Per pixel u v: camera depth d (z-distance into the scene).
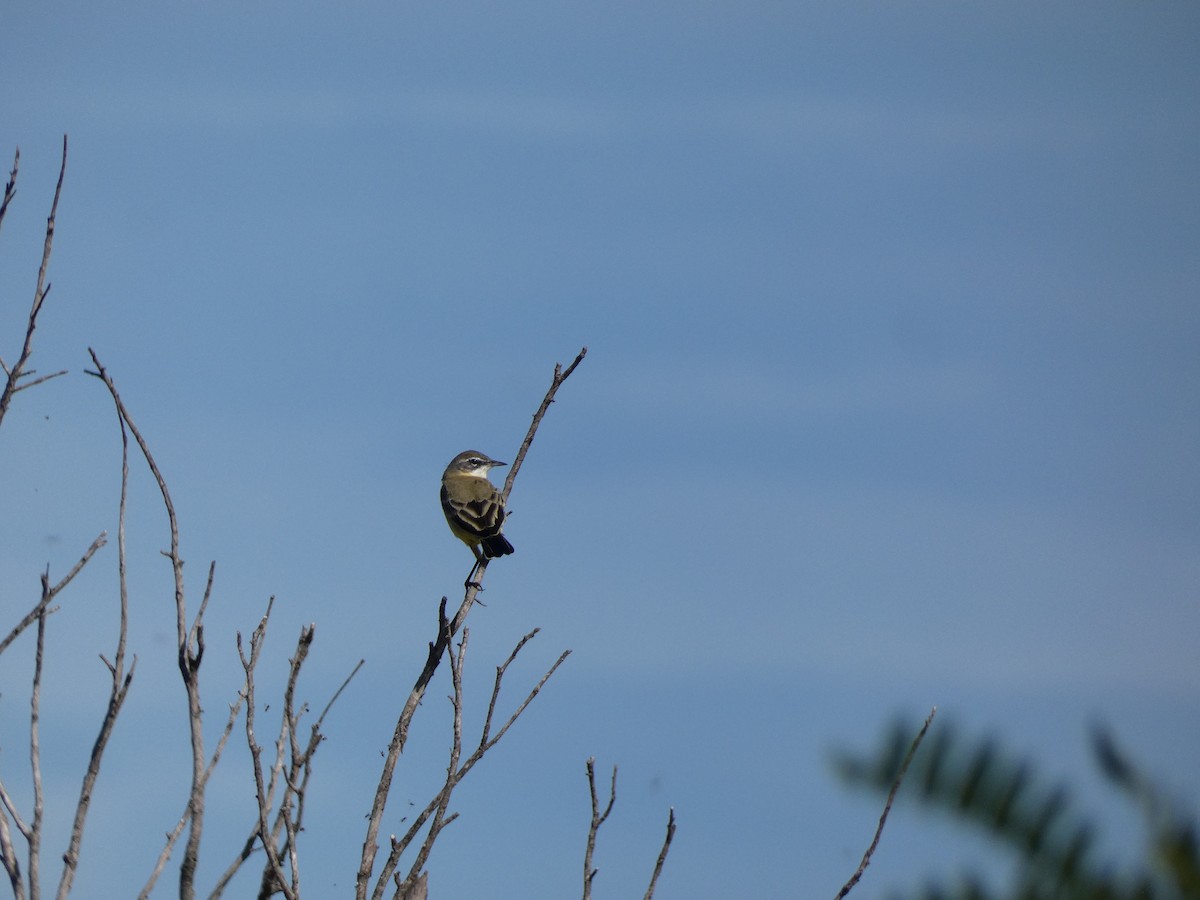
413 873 10.65
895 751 5.22
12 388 11.19
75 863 9.70
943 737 5.19
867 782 5.23
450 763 11.32
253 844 10.42
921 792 5.13
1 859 9.91
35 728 10.30
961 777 5.10
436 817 10.95
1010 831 5.03
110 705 10.30
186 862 9.82
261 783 10.33
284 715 10.77
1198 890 4.84
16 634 10.52
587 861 10.38
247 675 10.82
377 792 11.30
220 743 10.43
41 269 11.69
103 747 10.16
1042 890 4.98
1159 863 4.92
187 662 10.50
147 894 9.76
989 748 5.14
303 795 10.35
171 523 10.95
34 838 9.84
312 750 10.58
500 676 11.63
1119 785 5.07
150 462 11.23
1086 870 4.94
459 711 11.54
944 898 5.04
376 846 11.00
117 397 11.40
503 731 11.50
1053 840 4.99
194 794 10.02
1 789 10.14
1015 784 5.05
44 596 10.68
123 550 10.85
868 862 8.52
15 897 9.75
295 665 10.87
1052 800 5.04
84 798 9.95
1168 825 4.96
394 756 11.62
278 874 9.98
